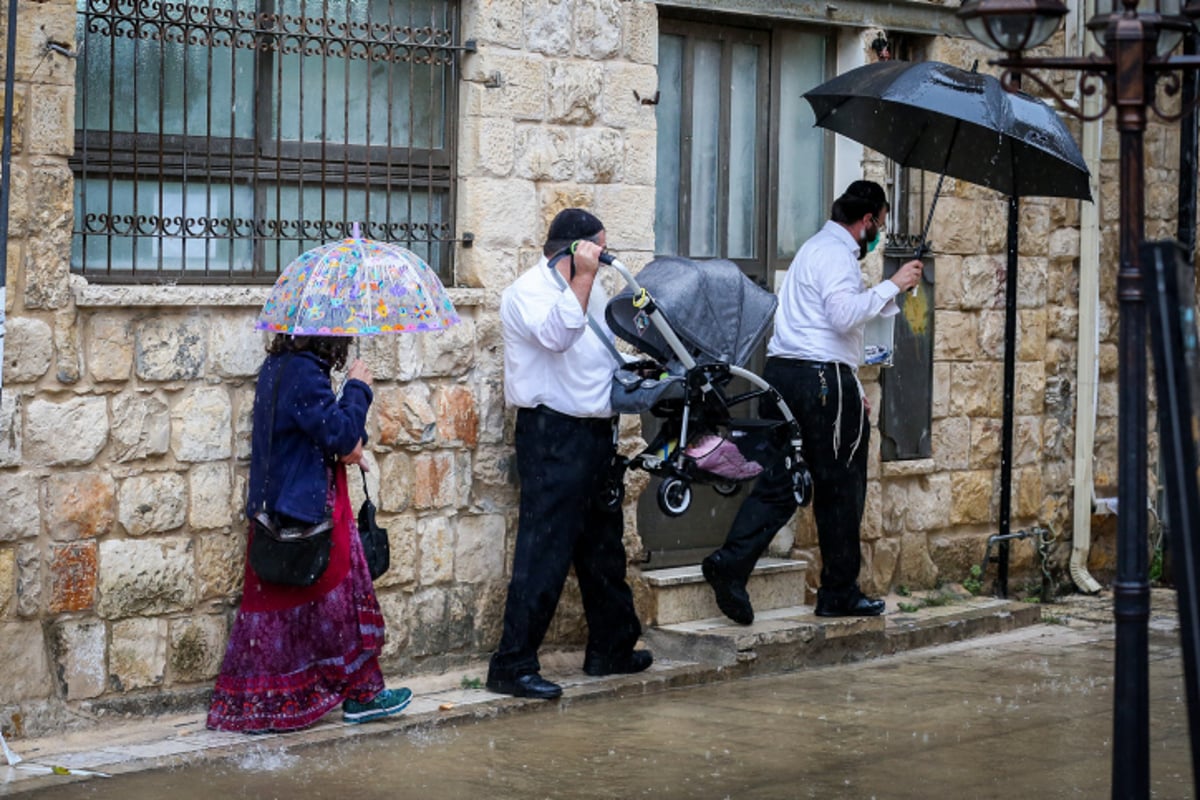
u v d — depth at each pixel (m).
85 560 6.46
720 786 6.02
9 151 5.95
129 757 6.20
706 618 8.48
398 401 7.39
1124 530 4.34
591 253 7.01
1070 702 7.55
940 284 9.80
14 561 6.27
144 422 6.61
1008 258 10.04
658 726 6.97
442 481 7.57
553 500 7.26
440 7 7.73
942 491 9.88
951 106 7.53
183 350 6.69
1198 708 3.91
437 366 7.53
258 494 6.50
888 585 9.60
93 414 6.46
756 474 7.39
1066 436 10.62
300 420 6.43
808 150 9.41
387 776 6.05
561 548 7.30
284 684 6.56
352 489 7.29
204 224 6.90
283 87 7.31
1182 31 4.45
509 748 6.52
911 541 9.73
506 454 7.77
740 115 9.09
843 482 8.38
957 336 9.91
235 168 7.17
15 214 6.23
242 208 7.20
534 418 7.29
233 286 6.98
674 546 8.76
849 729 6.96
